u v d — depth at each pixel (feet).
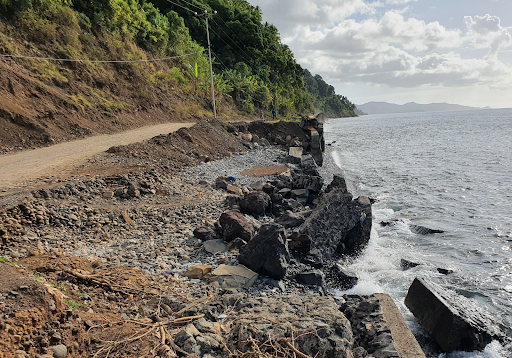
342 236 41.16
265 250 29.86
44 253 26.99
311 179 57.47
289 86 353.10
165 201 46.47
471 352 24.75
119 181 46.44
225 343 18.26
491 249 43.39
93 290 22.50
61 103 82.58
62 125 77.87
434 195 71.61
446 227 51.96
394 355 18.92
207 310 21.36
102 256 29.50
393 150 151.43
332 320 18.84
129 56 124.88
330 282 33.42
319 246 38.29
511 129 245.65
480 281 35.29
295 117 306.96
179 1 219.00
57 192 39.58
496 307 30.63
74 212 36.11
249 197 46.83
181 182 56.49
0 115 66.03
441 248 44.09
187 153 76.79
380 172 99.66
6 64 77.30
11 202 33.65
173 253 32.65
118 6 129.70
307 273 30.60
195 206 45.73
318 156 107.55
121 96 111.04
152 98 124.06
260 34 276.62
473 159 116.57
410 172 98.12
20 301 15.31
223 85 178.70
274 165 80.74
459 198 68.59
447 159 119.34
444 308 25.05
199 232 36.27
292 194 55.31
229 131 111.04
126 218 38.04
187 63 176.04
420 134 237.04
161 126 106.63
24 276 17.63
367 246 44.27
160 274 27.78
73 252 28.91
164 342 17.24
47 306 15.81
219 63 216.95
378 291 32.68
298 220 42.57
